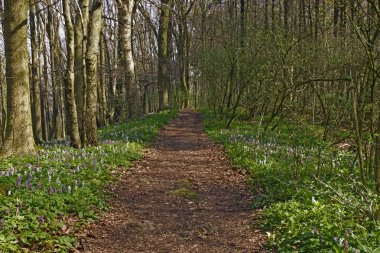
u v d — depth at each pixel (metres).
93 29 16.53
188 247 7.89
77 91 20.58
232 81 26.67
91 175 11.84
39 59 37.19
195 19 53.62
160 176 13.73
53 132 45.06
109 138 20.38
